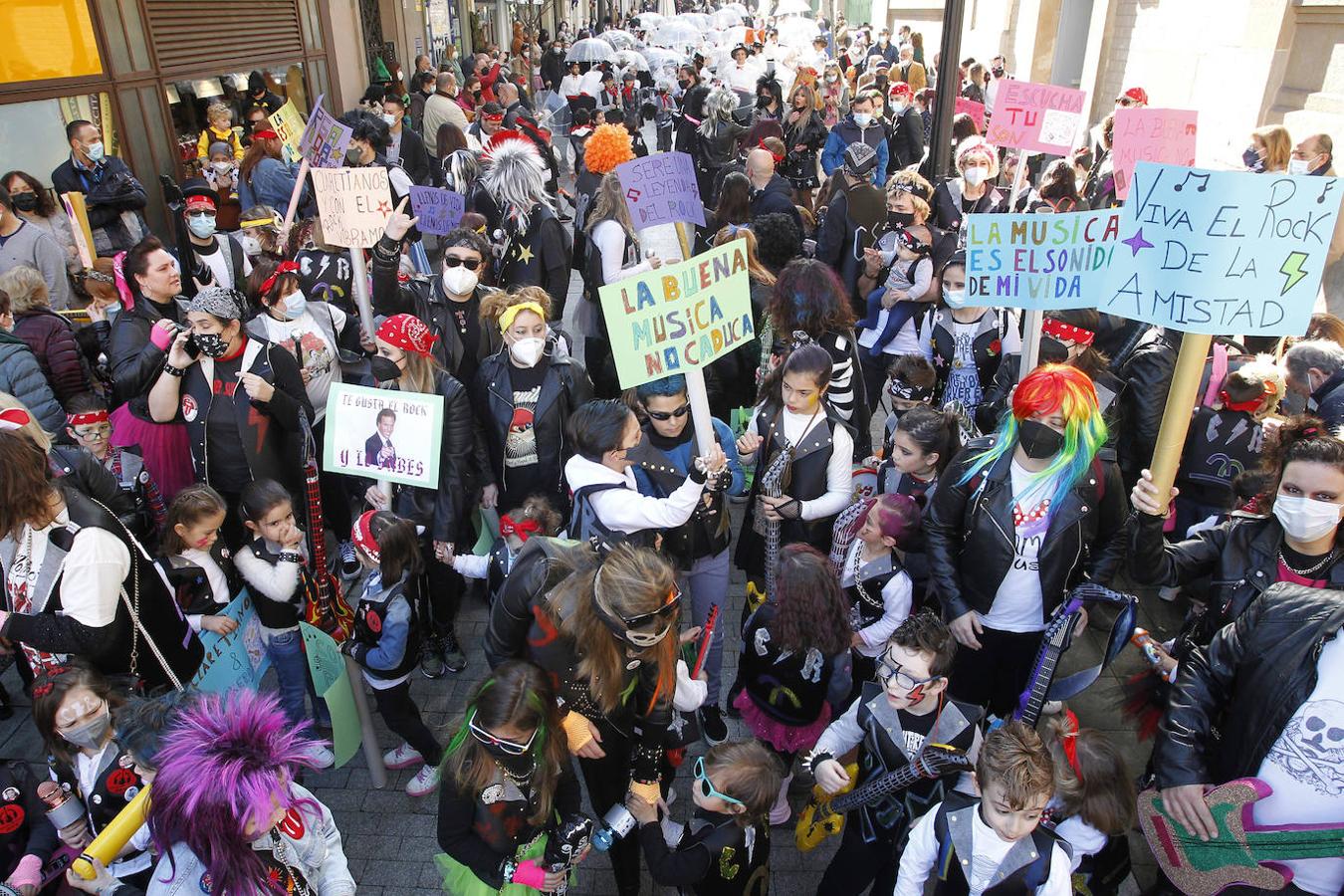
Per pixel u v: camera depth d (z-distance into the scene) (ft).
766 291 17.15
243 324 14.98
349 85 50.98
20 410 10.29
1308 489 8.61
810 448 12.48
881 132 33.04
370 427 12.26
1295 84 33.22
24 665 11.41
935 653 8.81
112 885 8.86
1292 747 7.97
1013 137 20.77
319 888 8.07
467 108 52.21
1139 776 12.62
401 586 11.62
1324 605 7.91
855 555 11.64
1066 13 55.83
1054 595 10.78
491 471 14.60
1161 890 10.15
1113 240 11.37
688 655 12.01
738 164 32.71
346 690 11.96
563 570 9.35
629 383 10.33
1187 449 14.53
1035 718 9.71
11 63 25.86
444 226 20.12
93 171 24.84
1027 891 7.66
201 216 20.25
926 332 17.24
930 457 12.33
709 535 12.21
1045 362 13.99
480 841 8.77
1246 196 8.15
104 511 10.11
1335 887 8.23
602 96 56.03
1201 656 8.88
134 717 8.91
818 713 11.23
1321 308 27.14
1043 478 10.29
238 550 12.96
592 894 11.32
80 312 19.60
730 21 111.14
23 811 9.21
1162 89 43.04
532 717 8.11
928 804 9.13
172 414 13.94
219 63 36.83
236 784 6.75
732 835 9.02
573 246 24.13
